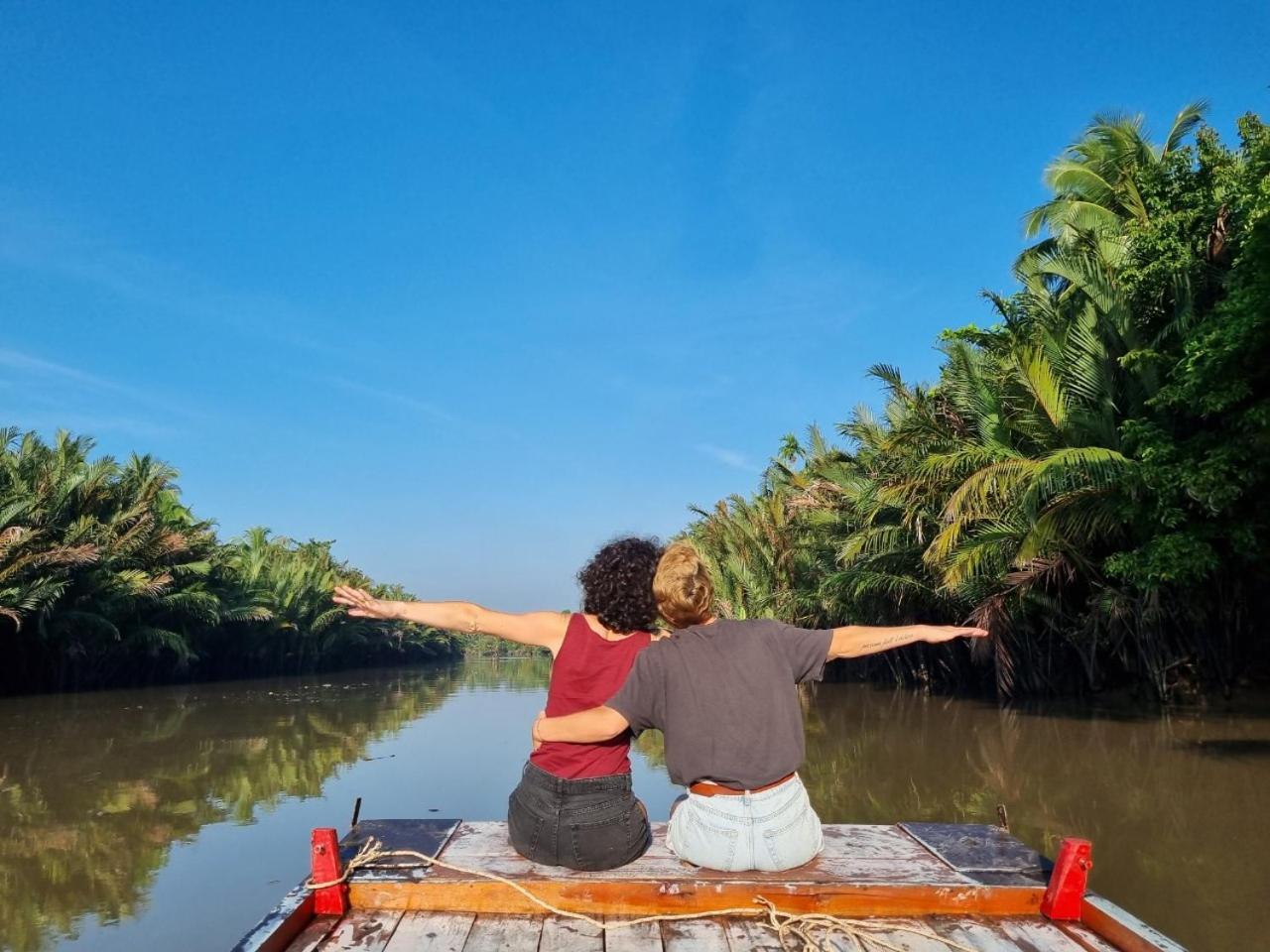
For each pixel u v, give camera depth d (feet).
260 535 168.25
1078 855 10.12
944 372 63.46
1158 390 48.16
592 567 11.37
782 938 9.65
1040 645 67.62
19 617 90.68
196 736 61.93
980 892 10.35
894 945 9.53
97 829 32.30
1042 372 51.44
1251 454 42.24
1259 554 45.70
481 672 207.82
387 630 235.40
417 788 39.06
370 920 10.21
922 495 61.26
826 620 95.04
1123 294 49.19
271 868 26.55
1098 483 48.55
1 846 29.84
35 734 64.08
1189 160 51.42
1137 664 57.57
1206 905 19.49
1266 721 47.73
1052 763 39.96
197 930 21.22
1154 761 38.52
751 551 100.27
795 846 10.59
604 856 10.70
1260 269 38.86
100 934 20.94
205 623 128.26
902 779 37.88
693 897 10.30
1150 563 45.91
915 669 87.66
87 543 100.42
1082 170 64.75
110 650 113.60
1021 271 60.44
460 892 10.42
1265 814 28.58
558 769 10.89
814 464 96.53
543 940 9.67
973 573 57.52
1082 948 9.50
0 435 97.76
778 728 10.59
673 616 11.15
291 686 132.46
